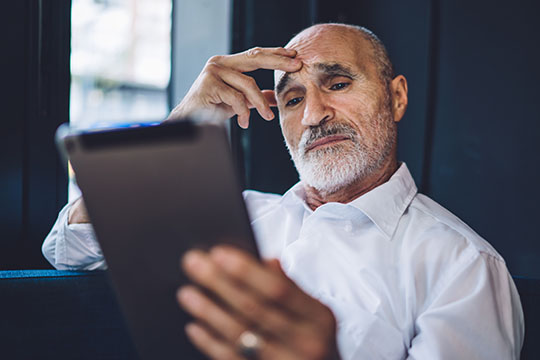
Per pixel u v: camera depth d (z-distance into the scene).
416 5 2.59
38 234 1.77
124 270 0.70
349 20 2.76
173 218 0.68
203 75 1.46
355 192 1.44
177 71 2.57
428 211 1.36
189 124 0.68
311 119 1.36
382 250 1.31
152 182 0.68
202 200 0.67
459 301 1.14
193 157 0.67
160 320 0.69
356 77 1.38
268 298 0.60
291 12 2.59
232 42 2.44
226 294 0.61
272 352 0.60
